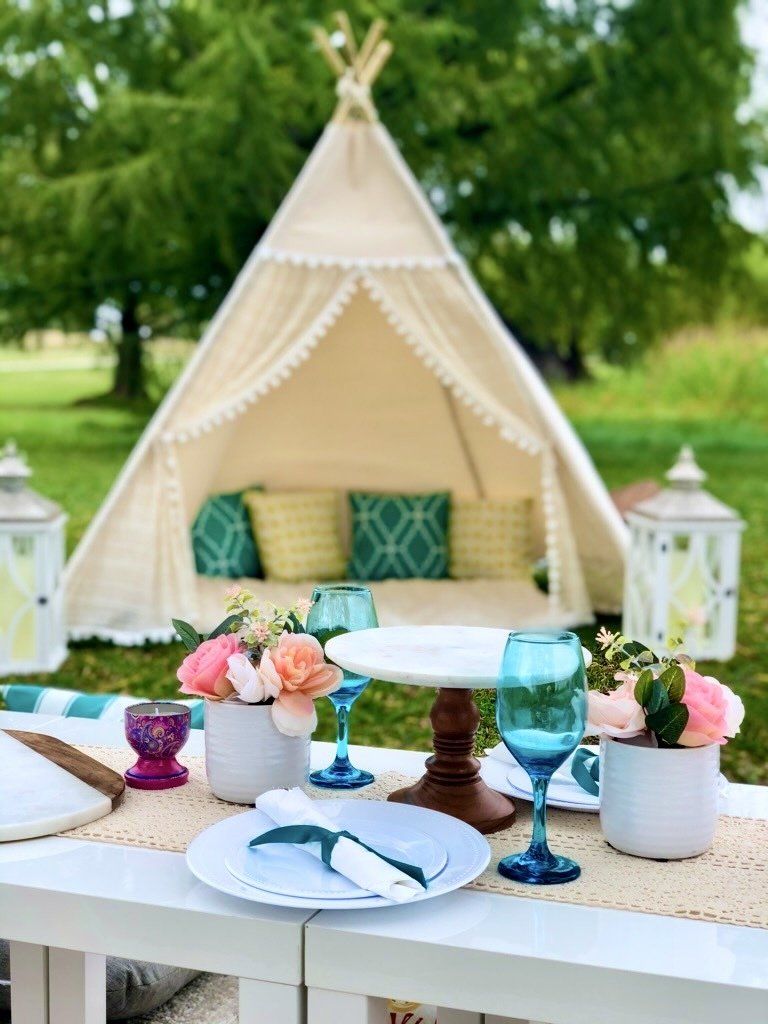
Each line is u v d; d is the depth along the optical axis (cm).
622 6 1248
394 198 516
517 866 132
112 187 1124
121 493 505
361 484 616
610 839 141
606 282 1368
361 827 140
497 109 1140
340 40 1059
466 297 511
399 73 1101
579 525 545
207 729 156
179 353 1459
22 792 151
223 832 138
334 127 518
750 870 135
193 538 568
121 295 1351
